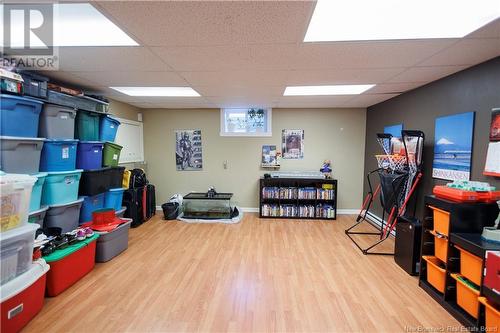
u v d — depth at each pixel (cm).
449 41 184
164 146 514
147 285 238
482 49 198
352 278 252
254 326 185
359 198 500
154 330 181
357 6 144
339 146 496
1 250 167
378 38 181
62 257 223
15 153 211
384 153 414
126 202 405
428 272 231
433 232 225
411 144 315
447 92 271
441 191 222
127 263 283
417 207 318
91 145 298
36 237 220
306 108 495
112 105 409
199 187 518
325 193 463
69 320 190
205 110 506
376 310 203
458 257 203
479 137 230
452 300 204
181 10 143
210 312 200
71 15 153
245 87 327
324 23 162
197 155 513
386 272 265
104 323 187
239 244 341
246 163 510
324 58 220
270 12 146
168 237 366
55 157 252
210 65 240
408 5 141
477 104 232
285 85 316
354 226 408
